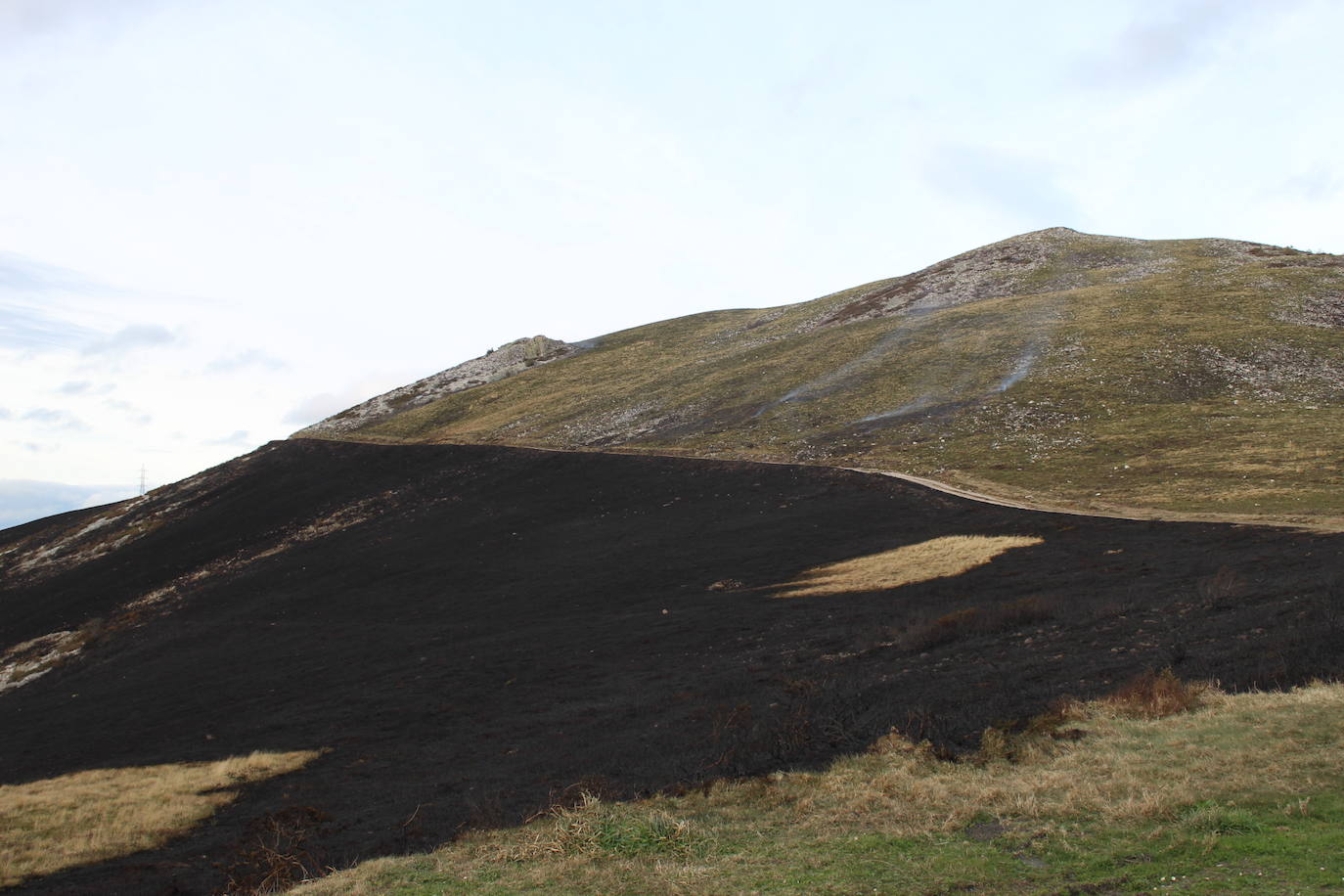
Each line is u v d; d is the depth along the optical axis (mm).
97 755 29375
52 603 66812
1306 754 10266
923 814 10352
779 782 12336
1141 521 35812
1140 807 9383
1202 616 19609
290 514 75000
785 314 120312
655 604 37250
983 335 81438
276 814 15586
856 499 49062
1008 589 28906
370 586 52250
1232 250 104750
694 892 8688
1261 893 7090
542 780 15781
